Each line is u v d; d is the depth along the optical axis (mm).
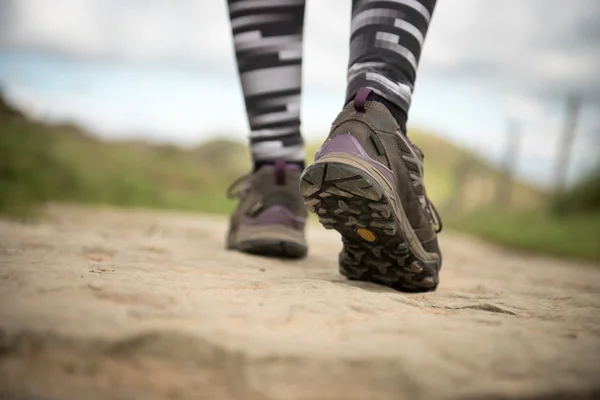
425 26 1621
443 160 19672
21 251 1669
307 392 783
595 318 1262
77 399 721
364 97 1510
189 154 13234
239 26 2152
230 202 8867
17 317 887
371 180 1409
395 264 1611
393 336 968
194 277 1471
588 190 11391
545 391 795
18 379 757
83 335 848
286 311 1089
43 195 5715
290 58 2172
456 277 2436
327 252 2971
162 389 770
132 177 8406
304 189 1475
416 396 779
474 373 842
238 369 824
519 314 1291
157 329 875
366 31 1594
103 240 2332
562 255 7000
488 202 17609
